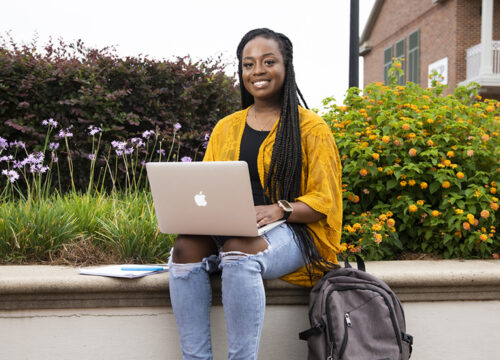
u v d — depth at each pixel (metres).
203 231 1.94
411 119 3.01
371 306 1.92
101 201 3.36
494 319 2.35
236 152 2.22
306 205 2.03
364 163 2.88
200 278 1.99
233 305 1.87
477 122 3.30
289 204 2.01
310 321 2.02
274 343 2.23
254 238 1.91
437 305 2.32
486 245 2.79
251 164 2.18
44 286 2.14
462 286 2.30
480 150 2.97
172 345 2.22
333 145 2.16
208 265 2.00
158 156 4.51
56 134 4.29
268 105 2.28
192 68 4.63
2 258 2.67
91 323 2.20
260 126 2.25
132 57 4.54
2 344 2.18
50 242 2.73
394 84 3.67
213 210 1.87
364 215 2.86
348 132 3.21
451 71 16.14
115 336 2.21
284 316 2.23
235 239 1.90
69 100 4.22
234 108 4.86
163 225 2.01
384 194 3.03
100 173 4.18
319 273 2.16
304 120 2.19
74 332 2.20
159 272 2.24
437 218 2.83
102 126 4.33
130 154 4.30
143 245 2.71
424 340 2.31
